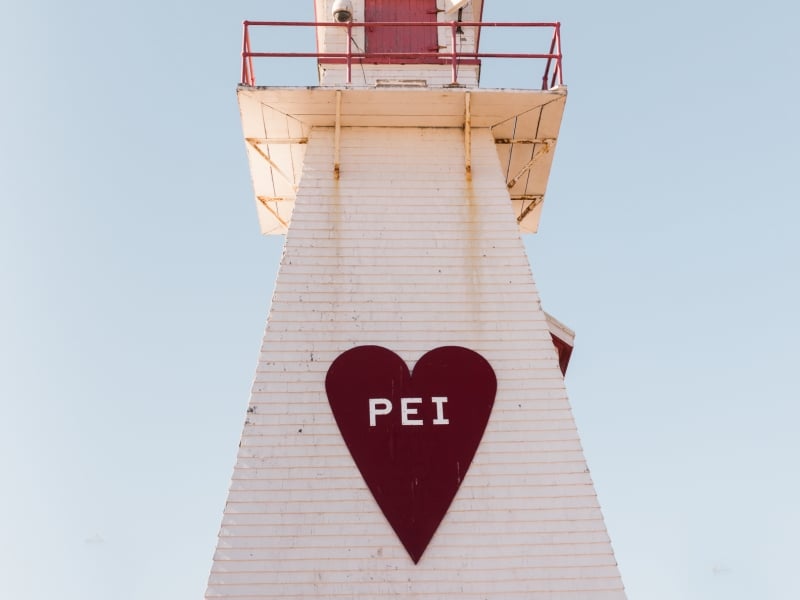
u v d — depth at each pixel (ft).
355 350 49.65
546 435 47.57
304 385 48.44
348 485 45.80
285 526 44.42
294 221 53.93
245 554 43.55
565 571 43.86
